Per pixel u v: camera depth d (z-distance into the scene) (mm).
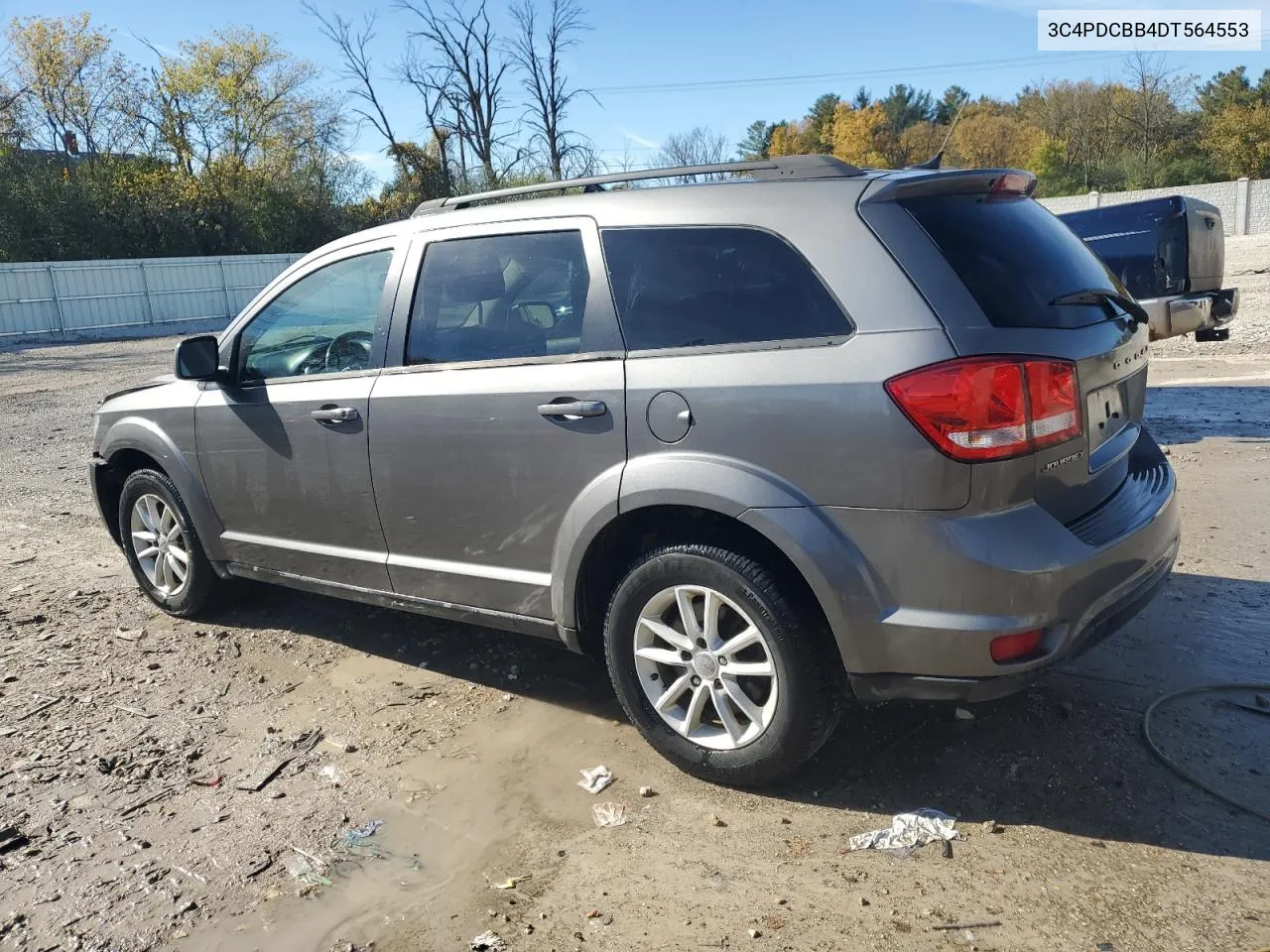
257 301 4406
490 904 2686
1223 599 4422
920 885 2648
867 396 2715
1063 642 2756
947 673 2721
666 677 3307
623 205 3316
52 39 39625
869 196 2896
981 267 2842
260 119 43969
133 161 40469
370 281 3979
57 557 6246
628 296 3223
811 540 2793
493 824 3064
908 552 2707
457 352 3641
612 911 2625
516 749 3525
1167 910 2494
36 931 2662
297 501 4176
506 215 3607
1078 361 2869
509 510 3467
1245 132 50000
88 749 3664
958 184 2986
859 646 2803
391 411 3738
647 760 3402
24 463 9570
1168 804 2936
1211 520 5523
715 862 2809
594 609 3445
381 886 2793
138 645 4695
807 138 77062
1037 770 3152
